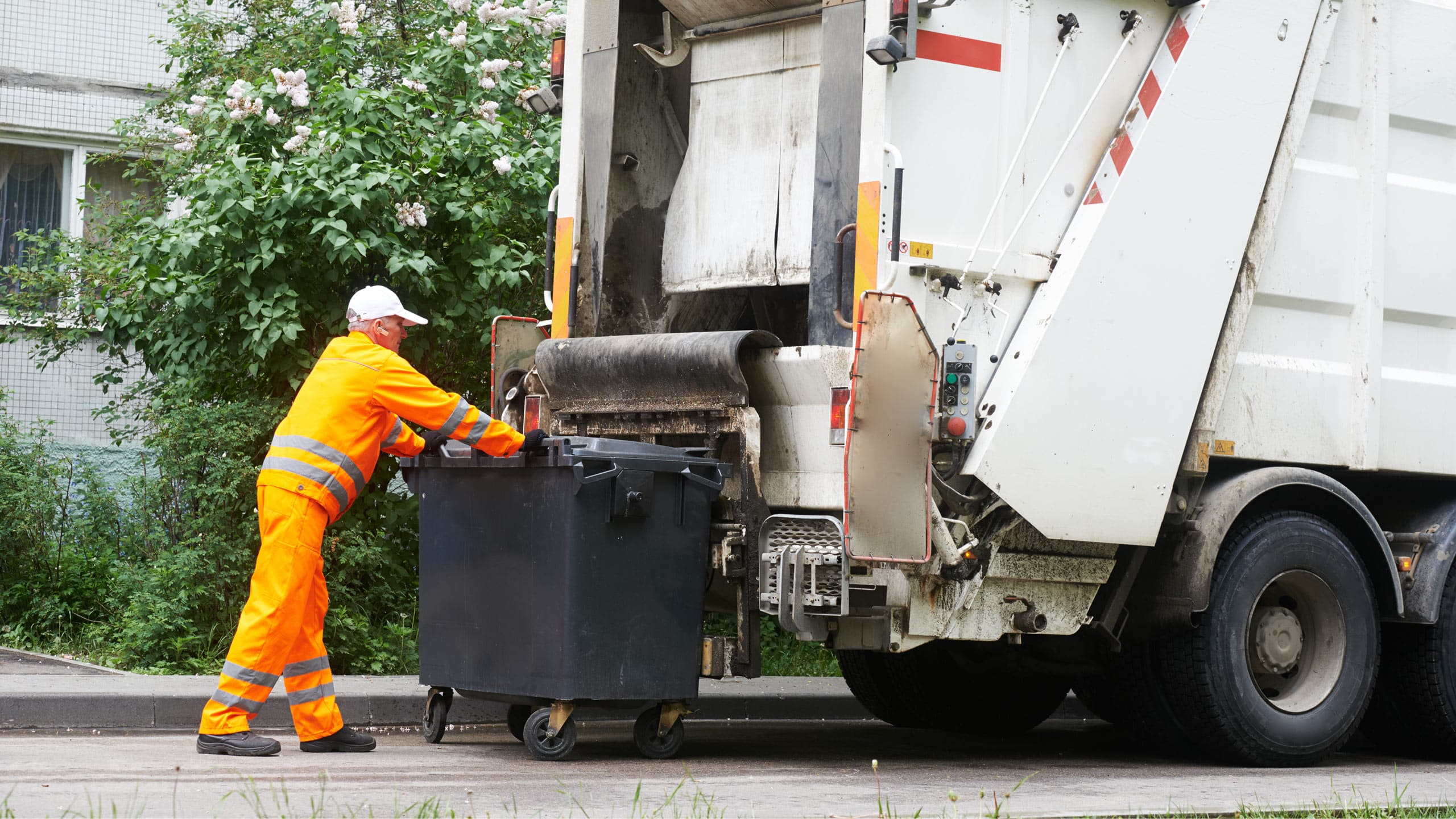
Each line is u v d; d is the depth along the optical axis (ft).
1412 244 21.15
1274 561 19.72
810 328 18.17
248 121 27.30
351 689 23.09
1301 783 18.25
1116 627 19.61
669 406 18.90
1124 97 19.21
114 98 38.11
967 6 18.21
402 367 18.69
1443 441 21.35
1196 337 19.11
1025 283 18.51
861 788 16.48
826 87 18.17
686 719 24.63
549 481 18.11
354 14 29.30
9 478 29.96
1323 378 20.45
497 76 28.37
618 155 20.92
